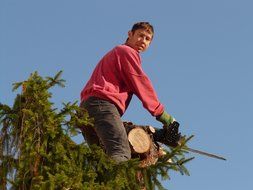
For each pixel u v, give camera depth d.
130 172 7.66
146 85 8.37
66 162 7.46
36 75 7.52
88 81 8.54
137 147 8.22
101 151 7.69
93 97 8.21
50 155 7.37
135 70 8.38
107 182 7.49
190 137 8.07
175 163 8.02
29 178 7.29
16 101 7.55
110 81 8.39
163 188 8.02
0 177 7.39
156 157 8.30
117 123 8.07
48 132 7.38
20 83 7.49
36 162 7.32
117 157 7.86
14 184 7.29
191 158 8.00
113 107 8.17
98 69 8.54
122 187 7.64
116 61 8.45
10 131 7.51
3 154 7.44
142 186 7.98
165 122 8.41
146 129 8.48
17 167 7.38
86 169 7.64
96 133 8.32
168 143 8.50
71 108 7.57
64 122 7.57
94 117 8.12
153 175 8.03
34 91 7.43
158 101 8.37
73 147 7.61
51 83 7.49
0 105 7.53
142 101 8.32
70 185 7.10
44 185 7.01
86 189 7.20
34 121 7.39
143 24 8.78
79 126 8.15
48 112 7.44
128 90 8.47
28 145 7.30
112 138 8.00
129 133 8.29
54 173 7.39
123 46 8.53
